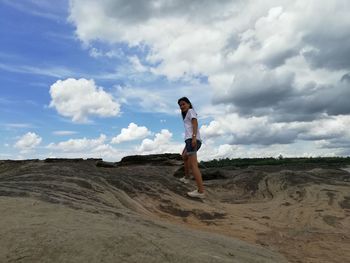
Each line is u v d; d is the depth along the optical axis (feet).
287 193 31.78
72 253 9.31
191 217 22.17
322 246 18.63
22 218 11.42
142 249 9.95
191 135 25.35
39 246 9.53
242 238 19.21
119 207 18.20
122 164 55.83
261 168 53.36
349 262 16.56
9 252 9.36
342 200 27.45
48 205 13.06
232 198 34.12
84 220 11.90
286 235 20.31
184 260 9.99
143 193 24.00
